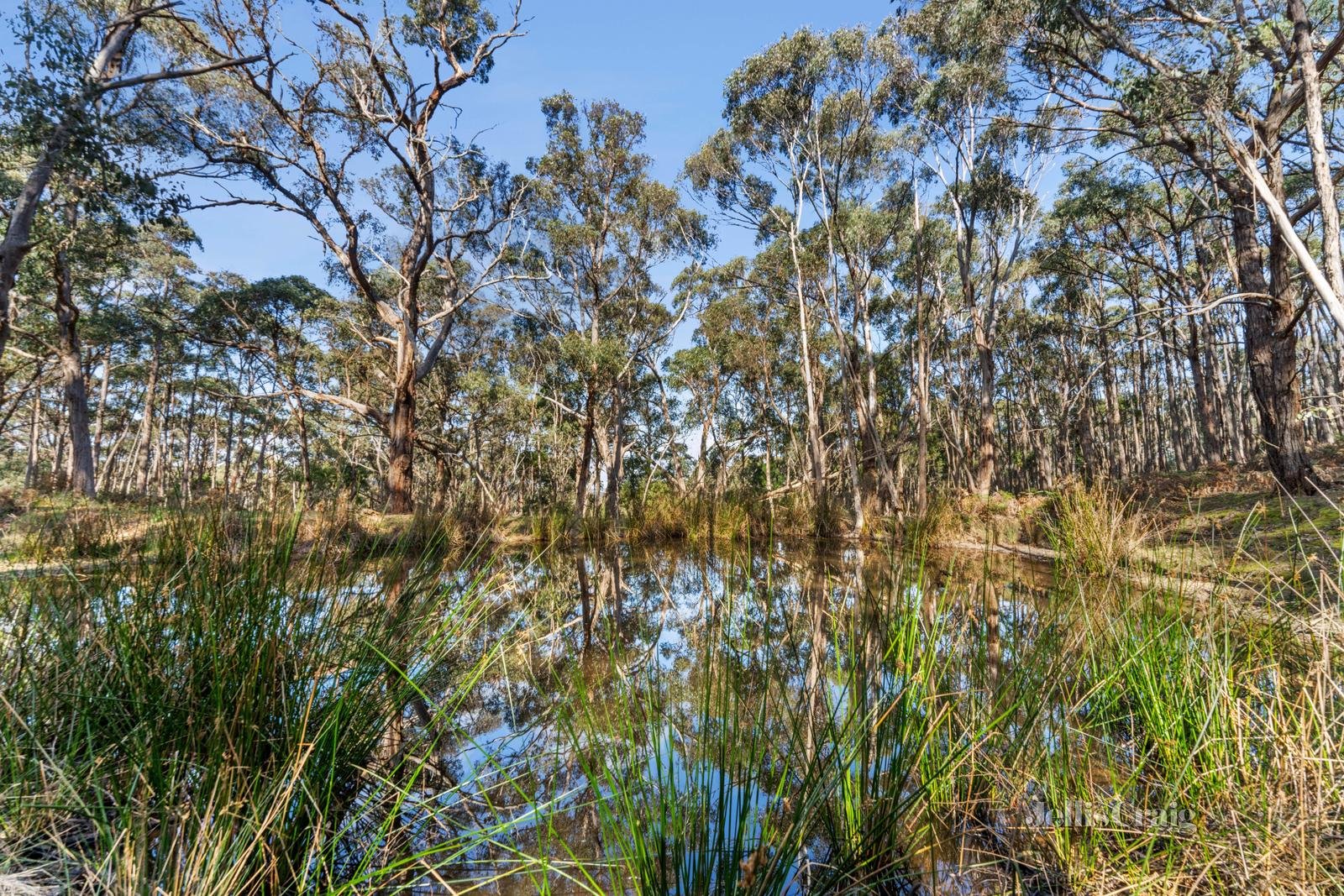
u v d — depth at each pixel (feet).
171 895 4.65
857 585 8.55
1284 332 28.78
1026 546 30.58
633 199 67.00
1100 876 5.47
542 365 81.41
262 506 8.70
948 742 6.84
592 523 46.47
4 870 4.81
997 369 95.30
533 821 7.11
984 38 35.17
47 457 97.71
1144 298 73.51
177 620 6.93
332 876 5.89
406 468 52.03
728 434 104.47
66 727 6.25
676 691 8.96
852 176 52.75
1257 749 6.20
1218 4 26.68
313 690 6.77
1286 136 29.12
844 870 5.78
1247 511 23.84
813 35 47.60
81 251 47.96
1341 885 4.70
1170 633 8.23
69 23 28.78
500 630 13.76
